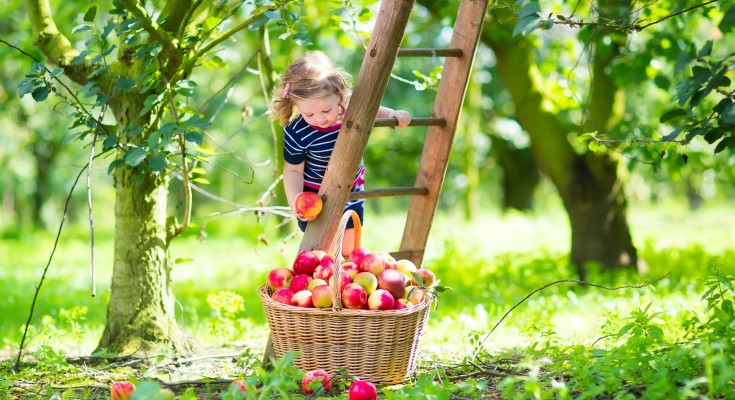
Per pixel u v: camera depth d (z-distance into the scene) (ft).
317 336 11.35
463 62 13.53
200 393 11.85
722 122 11.64
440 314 19.11
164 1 17.69
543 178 82.64
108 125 14.14
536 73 27.43
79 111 13.39
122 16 13.79
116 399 10.07
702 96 11.34
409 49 13.07
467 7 13.53
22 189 87.66
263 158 75.61
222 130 64.34
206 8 15.20
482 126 64.85
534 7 10.53
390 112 13.33
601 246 26.96
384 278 11.51
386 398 10.53
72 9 23.98
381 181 71.82
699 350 8.93
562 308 19.10
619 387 10.12
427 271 12.25
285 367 9.43
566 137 27.25
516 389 11.01
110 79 14.56
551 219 64.69
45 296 26.27
